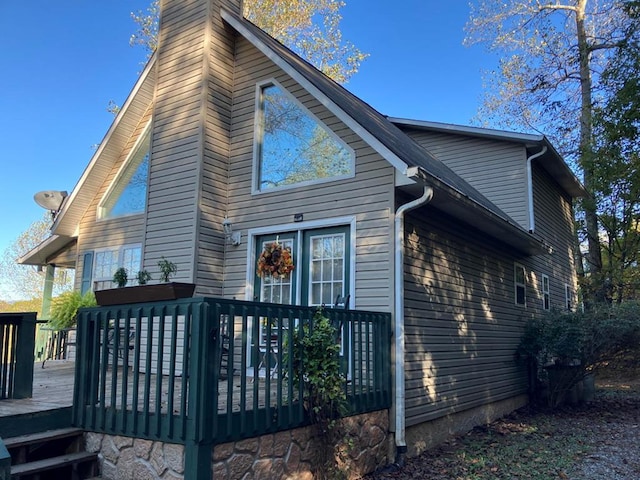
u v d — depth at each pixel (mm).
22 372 4773
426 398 6098
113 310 4145
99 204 9695
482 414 7836
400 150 6449
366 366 5133
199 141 7258
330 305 6270
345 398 4379
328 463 4359
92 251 9578
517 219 10289
